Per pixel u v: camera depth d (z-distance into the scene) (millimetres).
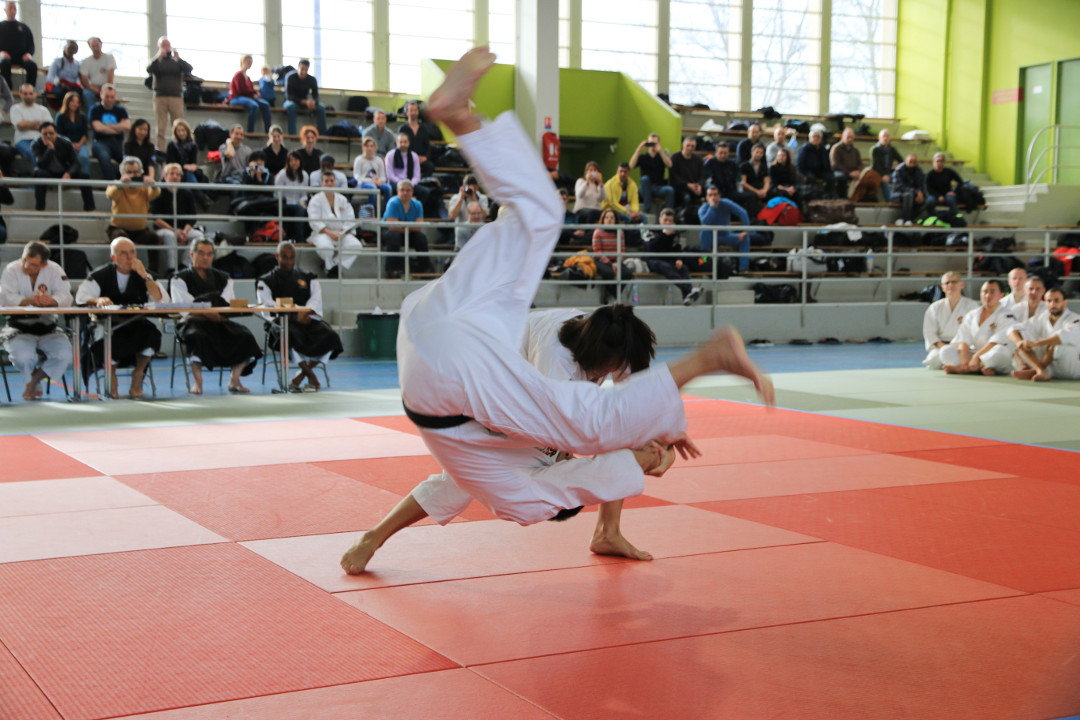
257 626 3008
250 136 17234
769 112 22250
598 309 3109
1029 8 21719
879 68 24656
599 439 2729
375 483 5199
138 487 5066
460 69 2607
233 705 2432
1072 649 2834
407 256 13664
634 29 22672
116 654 2770
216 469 5566
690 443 3139
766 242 16828
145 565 3666
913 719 2369
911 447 6363
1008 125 22297
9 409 8141
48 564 3670
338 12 20422
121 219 12414
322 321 9734
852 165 19109
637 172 20797
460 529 4262
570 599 3285
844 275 16453
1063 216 20328
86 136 14375
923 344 15625
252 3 19703
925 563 3723
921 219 18250
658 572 3607
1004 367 10711
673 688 2545
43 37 17969
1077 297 17359
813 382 10281
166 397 9062
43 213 12039
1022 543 4008
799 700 2475
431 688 2539
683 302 15328
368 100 20188
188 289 9242
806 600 3277
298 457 5965
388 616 3107
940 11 23531
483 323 2713
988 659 2756
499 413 2707
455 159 17953
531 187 2713
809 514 4523
